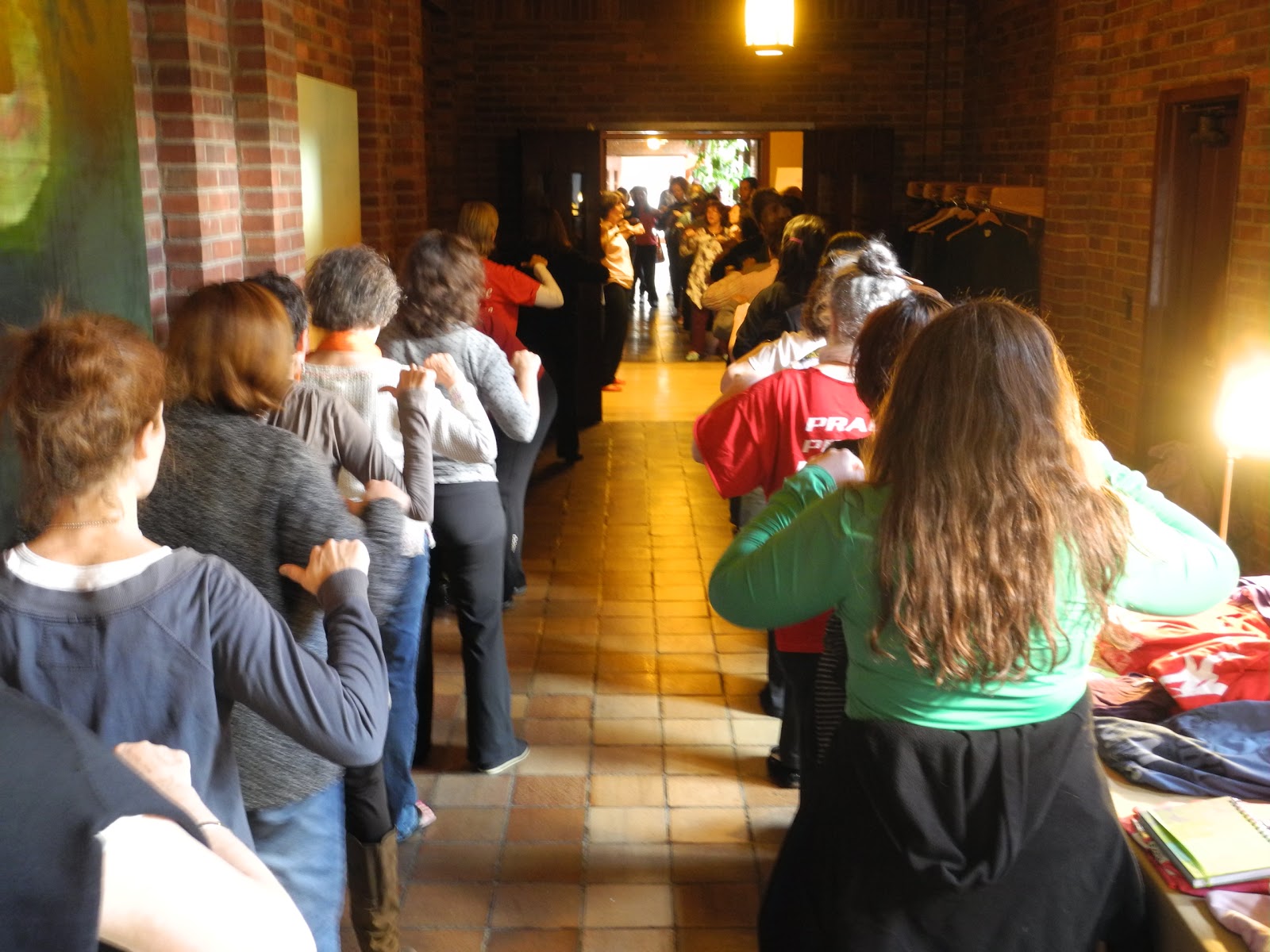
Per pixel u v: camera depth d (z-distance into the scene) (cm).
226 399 190
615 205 1066
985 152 1012
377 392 283
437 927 288
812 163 1079
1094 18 673
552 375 728
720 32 1063
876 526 166
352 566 171
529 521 628
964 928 162
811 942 168
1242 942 177
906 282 297
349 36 634
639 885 305
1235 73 511
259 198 445
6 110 268
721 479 295
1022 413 162
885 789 162
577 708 405
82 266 309
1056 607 162
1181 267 591
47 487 140
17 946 81
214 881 93
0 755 83
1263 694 253
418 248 348
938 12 1054
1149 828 201
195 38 391
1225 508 296
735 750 377
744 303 621
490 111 1077
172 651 144
